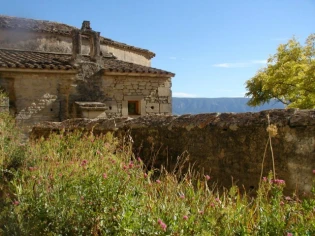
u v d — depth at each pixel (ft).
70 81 41.32
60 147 15.66
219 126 12.84
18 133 25.13
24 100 38.58
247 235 6.51
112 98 44.16
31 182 10.27
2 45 47.21
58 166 11.59
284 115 11.05
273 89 62.59
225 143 12.66
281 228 6.46
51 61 42.32
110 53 56.34
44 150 15.15
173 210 7.56
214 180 12.99
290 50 68.39
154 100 47.06
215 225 6.93
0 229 8.37
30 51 48.16
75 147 15.52
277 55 69.77
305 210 7.05
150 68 48.24
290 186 10.57
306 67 58.29
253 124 11.70
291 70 60.49
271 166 11.14
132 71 44.29
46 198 8.96
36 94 39.32
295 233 6.11
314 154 10.02
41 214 8.25
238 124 12.15
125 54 62.34
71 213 8.13
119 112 44.55
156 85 47.24
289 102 71.05
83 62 42.45
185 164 14.14
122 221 7.19
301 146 10.33
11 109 37.55
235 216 7.27
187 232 6.82
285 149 10.75
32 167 12.23
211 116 13.61
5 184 12.32
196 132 13.84
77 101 41.55
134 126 16.80
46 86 39.96
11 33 47.96
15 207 8.94
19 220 8.54
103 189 8.18
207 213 7.46
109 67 44.75
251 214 7.42
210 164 13.20
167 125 15.15
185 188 9.68
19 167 13.35
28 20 51.34
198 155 13.69
